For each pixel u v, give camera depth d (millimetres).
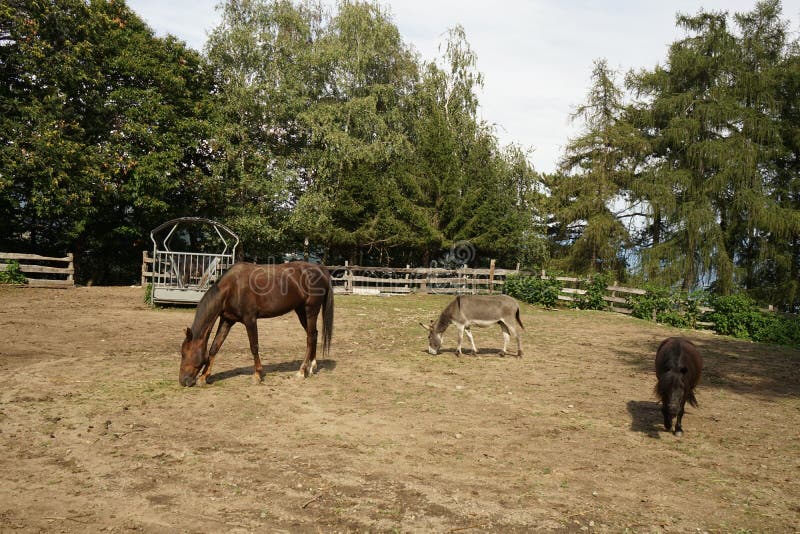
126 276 30797
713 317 21047
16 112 21969
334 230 28484
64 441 6277
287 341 13414
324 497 5105
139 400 7926
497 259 32406
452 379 10211
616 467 6188
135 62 25016
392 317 18547
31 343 11445
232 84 28203
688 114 33250
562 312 22719
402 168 30016
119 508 4770
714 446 7090
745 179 30375
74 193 21969
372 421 7477
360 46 30250
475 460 6211
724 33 32625
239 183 27531
